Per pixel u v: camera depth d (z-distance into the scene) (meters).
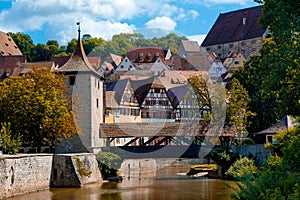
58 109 53.03
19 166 41.50
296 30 33.12
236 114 64.06
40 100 52.22
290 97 34.97
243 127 64.75
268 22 35.97
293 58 33.62
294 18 33.31
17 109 52.38
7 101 52.50
